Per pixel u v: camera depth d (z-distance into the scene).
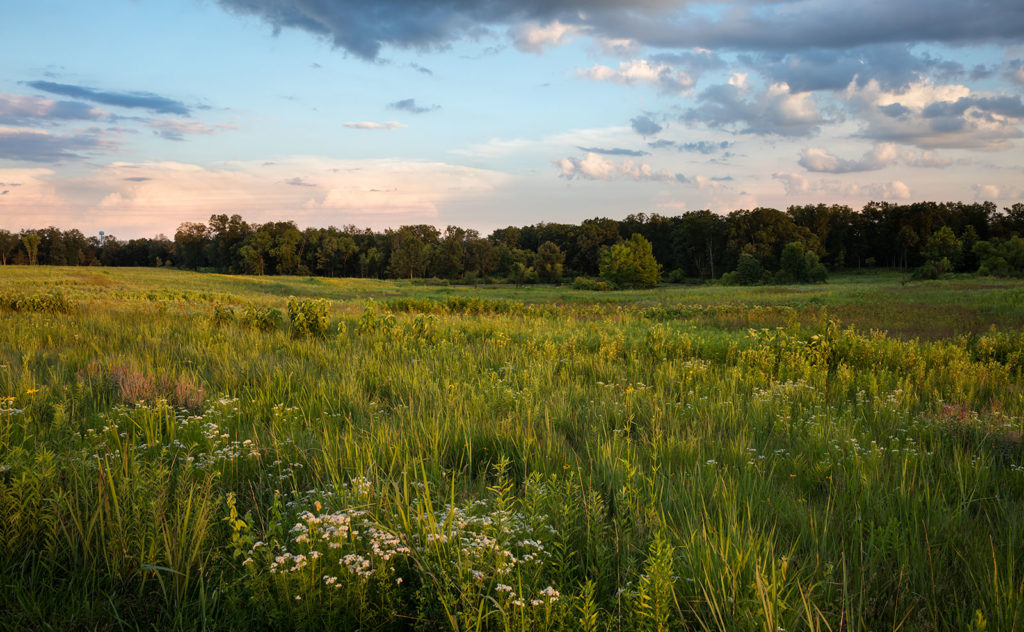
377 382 8.72
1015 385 9.20
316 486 4.41
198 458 5.10
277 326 15.98
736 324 22.83
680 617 2.87
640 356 12.18
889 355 11.45
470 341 14.83
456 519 3.66
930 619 3.16
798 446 5.95
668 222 162.88
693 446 5.68
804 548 3.89
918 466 5.27
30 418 5.61
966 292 41.31
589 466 5.18
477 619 2.71
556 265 130.75
